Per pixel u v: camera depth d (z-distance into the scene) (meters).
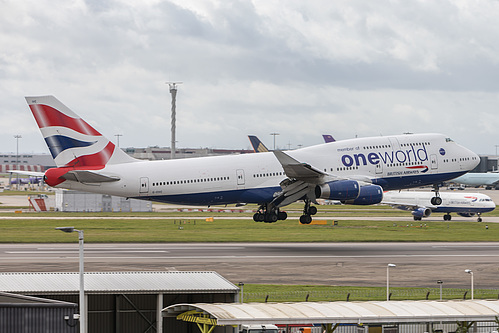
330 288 80.69
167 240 126.12
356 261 102.00
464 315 53.44
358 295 76.69
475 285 84.56
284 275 89.06
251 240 128.88
